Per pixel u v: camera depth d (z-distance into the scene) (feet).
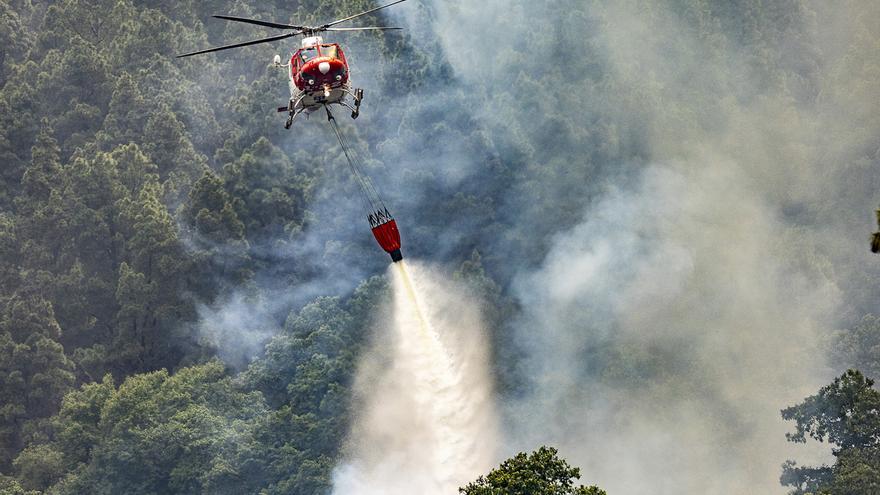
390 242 509.35
